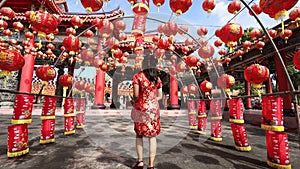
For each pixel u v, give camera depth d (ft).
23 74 29.99
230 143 12.25
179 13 8.83
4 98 36.29
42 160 8.03
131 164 7.53
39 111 33.55
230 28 8.75
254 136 15.20
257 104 49.96
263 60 34.09
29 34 13.80
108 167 7.17
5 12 11.05
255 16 7.41
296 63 7.68
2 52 7.32
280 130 7.61
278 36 21.77
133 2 8.77
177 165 7.64
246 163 8.13
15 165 7.37
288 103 21.29
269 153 7.89
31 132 14.96
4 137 12.86
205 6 9.09
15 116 8.84
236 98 10.89
